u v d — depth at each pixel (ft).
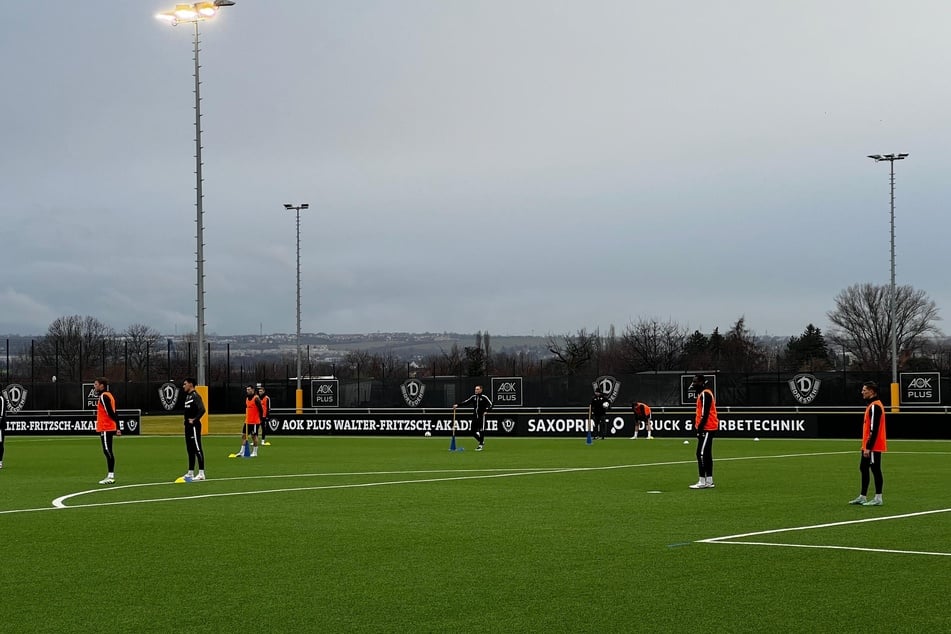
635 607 34.04
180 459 111.14
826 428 151.12
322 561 42.98
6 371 258.57
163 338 314.96
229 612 33.78
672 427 158.20
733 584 37.55
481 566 41.52
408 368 286.25
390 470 92.48
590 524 53.67
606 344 333.01
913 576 38.81
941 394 173.06
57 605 34.99
